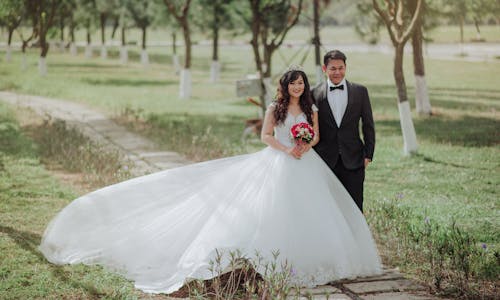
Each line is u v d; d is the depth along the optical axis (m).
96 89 22.62
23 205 7.04
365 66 33.00
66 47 55.16
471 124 13.56
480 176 8.77
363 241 5.01
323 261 4.71
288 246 4.66
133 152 11.00
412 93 20.75
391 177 8.92
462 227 6.27
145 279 4.73
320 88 5.26
